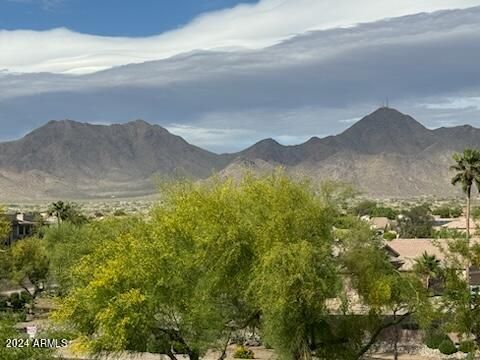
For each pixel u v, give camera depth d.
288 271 32.81
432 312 35.47
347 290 36.72
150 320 34.47
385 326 37.22
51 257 66.69
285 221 35.12
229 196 37.97
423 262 53.00
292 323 34.06
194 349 36.25
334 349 36.22
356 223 36.66
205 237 35.41
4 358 21.47
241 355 47.72
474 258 34.31
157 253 35.53
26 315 62.94
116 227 58.31
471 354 34.34
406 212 168.62
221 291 35.72
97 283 34.72
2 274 73.31
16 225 101.31
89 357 36.62
